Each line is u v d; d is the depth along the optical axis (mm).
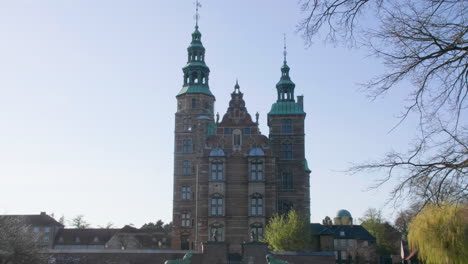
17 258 44656
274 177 67500
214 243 54438
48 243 105312
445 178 12383
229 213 66750
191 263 53938
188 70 84062
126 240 102875
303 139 73875
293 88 78062
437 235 27609
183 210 78000
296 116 74562
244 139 69000
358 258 98625
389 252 117375
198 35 86062
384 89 12070
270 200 66812
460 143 12109
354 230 110375
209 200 67000
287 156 73562
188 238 76938
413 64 11750
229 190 67500
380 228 120438
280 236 61969
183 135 80875
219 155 68125
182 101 82688
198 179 68062
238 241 65750
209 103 83125
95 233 109562
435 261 28406
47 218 108938
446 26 11359
